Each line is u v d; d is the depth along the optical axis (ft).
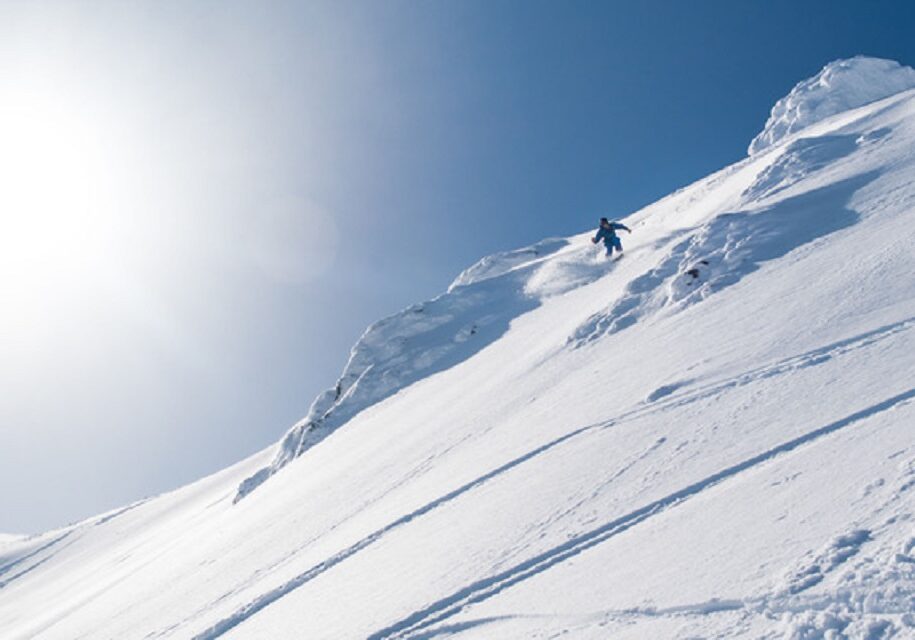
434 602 17.15
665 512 16.06
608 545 15.69
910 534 10.46
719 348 28.02
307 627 21.15
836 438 15.78
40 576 202.08
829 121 78.64
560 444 25.91
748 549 12.32
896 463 13.08
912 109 54.49
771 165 54.39
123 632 39.40
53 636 60.34
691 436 20.29
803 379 20.80
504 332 71.72
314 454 74.28
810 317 26.55
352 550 27.99
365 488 40.37
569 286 73.77
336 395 93.09
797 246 37.09
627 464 20.42
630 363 33.37
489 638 13.76
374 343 93.71
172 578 49.78
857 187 40.96
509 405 39.91
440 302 92.53
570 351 43.52
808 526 12.15
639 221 92.84
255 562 38.14
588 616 12.60
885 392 17.26
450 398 55.16
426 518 26.40
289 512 47.32
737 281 36.81
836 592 9.86
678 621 10.98
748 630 9.93
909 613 8.82
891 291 25.35
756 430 18.53
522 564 16.99
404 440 48.62
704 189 82.02
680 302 38.63
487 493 24.97
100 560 159.84
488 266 108.68
